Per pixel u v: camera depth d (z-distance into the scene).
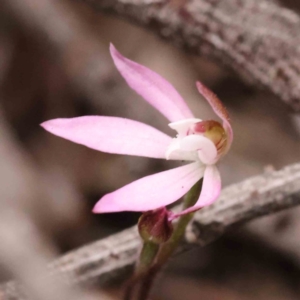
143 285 0.19
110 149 0.18
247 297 0.25
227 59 0.22
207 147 0.18
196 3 0.22
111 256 0.20
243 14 0.22
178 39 0.22
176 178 0.18
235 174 0.26
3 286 0.19
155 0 0.22
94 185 0.27
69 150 0.28
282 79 0.22
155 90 0.19
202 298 0.25
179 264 0.26
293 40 0.22
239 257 0.26
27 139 0.29
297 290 0.25
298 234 0.24
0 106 0.27
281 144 0.29
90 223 0.26
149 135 0.19
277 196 0.20
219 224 0.20
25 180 0.21
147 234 0.18
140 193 0.18
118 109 0.28
